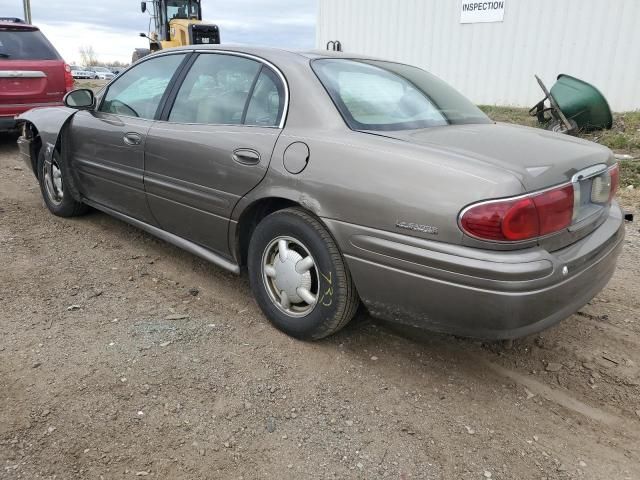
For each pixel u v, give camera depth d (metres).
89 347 2.96
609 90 9.86
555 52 10.37
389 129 2.88
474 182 2.31
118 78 4.36
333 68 3.20
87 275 3.87
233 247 3.32
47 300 3.47
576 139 3.12
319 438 2.38
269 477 2.16
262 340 3.11
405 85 3.40
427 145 2.60
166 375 2.74
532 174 2.36
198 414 2.49
